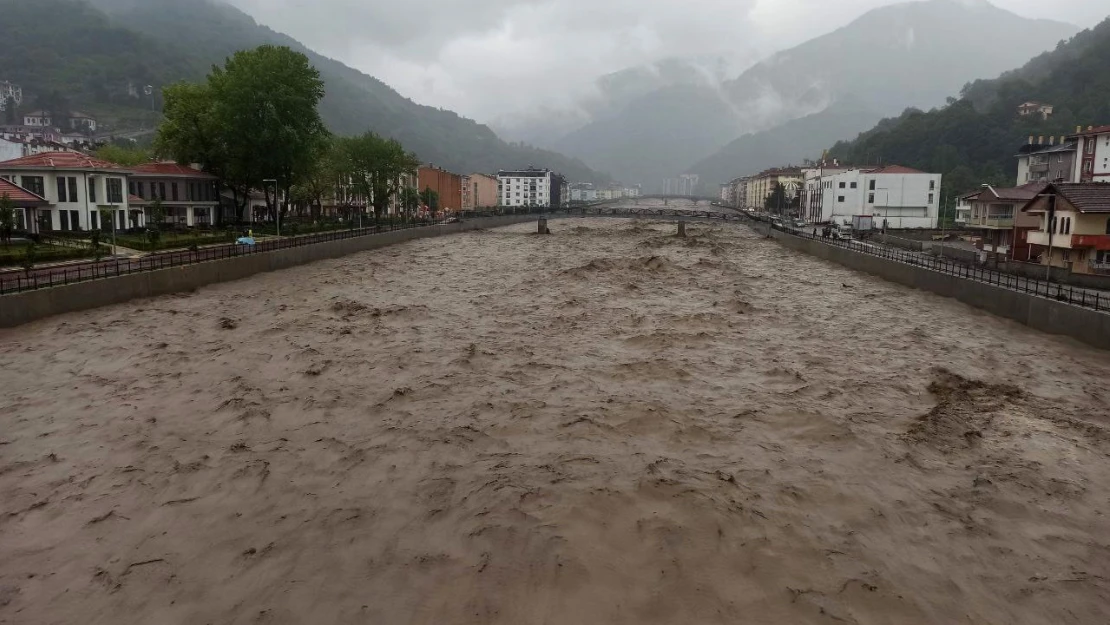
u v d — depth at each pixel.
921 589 14.96
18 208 64.12
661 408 25.72
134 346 34.09
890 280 61.59
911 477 20.34
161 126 86.94
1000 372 31.84
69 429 23.50
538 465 20.67
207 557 15.94
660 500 18.47
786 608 14.19
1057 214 54.72
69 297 39.50
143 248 59.75
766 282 61.59
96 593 14.70
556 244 99.38
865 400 27.28
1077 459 21.83
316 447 22.03
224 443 22.34
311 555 15.97
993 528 17.53
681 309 46.72
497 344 35.84
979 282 47.00
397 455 21.42
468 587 14.74
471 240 105.75
